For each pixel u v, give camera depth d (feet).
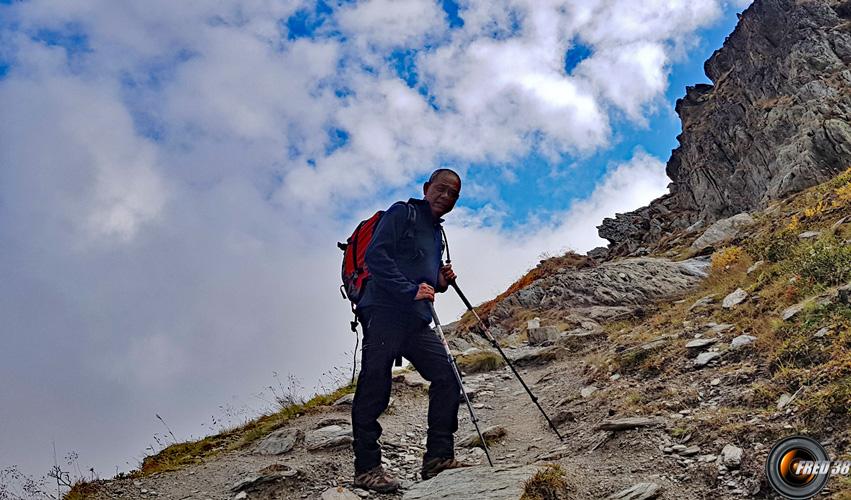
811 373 19.20
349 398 32.65
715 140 106.93
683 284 57.47
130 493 21.93
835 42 96.63
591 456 19.56
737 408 19.58
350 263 20.43
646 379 26.43
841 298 23.21
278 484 21.04
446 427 20.07
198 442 30.37
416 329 19.97
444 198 20.44
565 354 39.81
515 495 16.40
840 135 78.59
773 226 58.85
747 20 117.91
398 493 19.10
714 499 15.14
